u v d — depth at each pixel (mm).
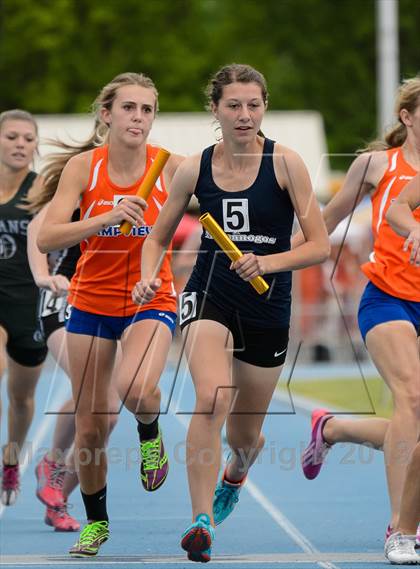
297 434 39281
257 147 17703
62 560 18594
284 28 123250
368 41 122438
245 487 28500
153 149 19141
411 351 18562
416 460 17797
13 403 24109
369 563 18047
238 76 17312
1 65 118375
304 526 22531
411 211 17938
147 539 20922
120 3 118812
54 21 117625
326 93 122000
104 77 117562
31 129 22562
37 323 23141
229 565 17984
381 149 19797
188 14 122312
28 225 21641
